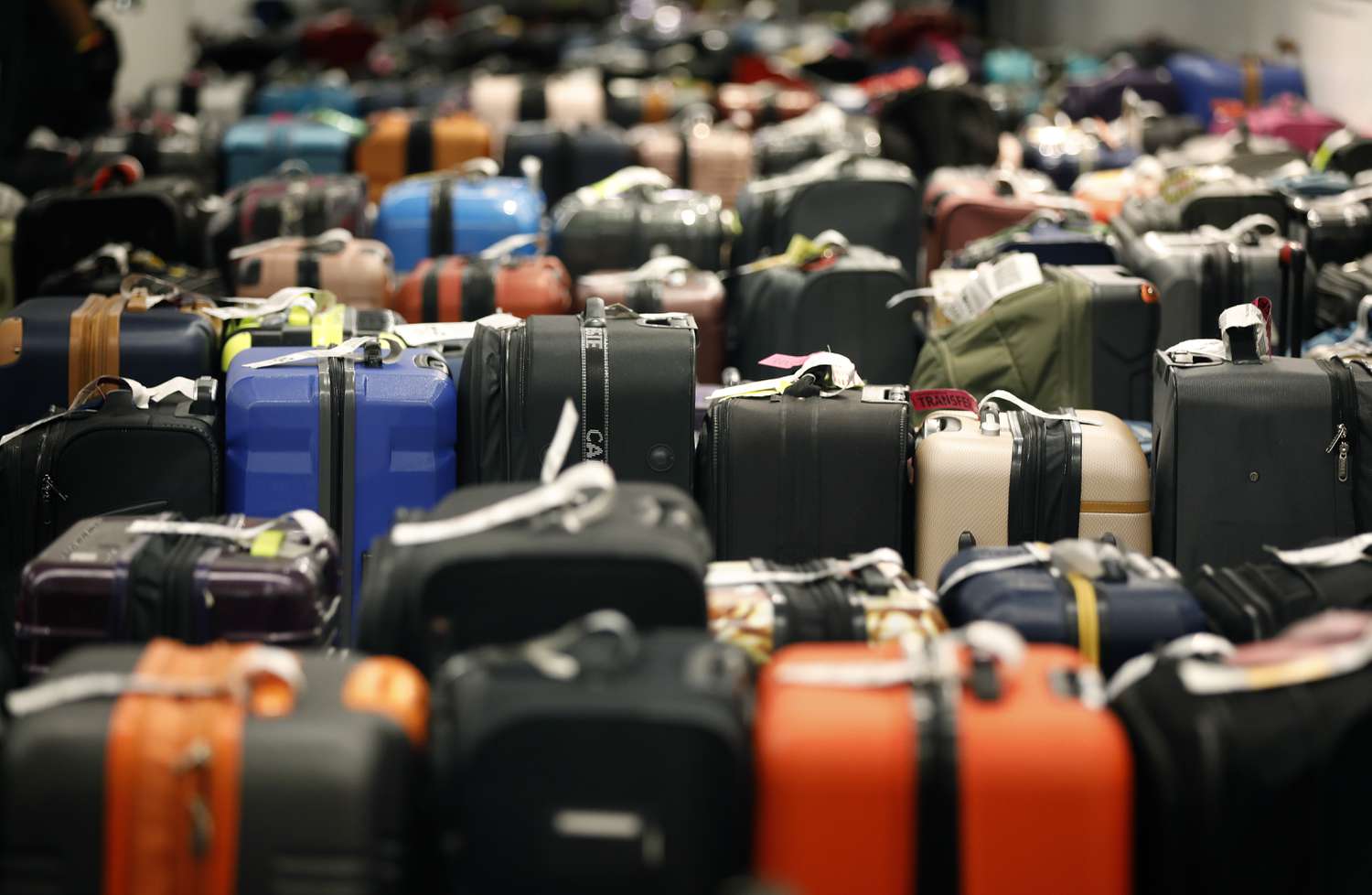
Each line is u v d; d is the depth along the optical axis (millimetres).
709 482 4633
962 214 7520
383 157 9398
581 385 4598
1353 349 5230
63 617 3623
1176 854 2957
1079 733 2869
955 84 9891
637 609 3270
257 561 3703
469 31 17578
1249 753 2928
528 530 3336
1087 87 11766
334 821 2826
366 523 4551
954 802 2844
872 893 2873
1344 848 2977
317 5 24578
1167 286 5988
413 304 6004
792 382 4758
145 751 2834
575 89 11906
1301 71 11875
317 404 4512
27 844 2824
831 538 4613
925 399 4965
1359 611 3666
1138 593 3617
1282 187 7508
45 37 9875
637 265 7051
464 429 4715
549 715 2781
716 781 2785
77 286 6141
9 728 2936
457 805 2824
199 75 14469
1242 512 4590
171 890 2838
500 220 7156
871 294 6152
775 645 3574
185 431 4508
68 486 4492
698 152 9594
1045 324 5500
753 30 19938
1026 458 4535
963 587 3752
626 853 2799
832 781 2848
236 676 2916
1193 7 14852
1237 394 4566
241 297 6000
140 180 7594
